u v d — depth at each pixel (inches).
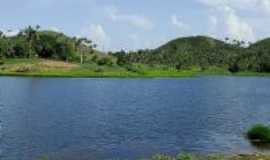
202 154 1512.1
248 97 4547.2
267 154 1475.1
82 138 1855.3
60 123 2319.1
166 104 3609.7
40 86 5713.6
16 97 4062.5
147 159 1338.6
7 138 1824.6
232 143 1736.0
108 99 4033.0
